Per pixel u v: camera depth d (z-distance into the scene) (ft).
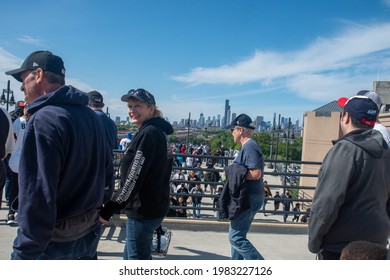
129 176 8.55
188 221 17.60
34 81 6.70
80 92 6.70
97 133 6.90
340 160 7.22
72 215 6.37
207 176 38.96
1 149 11.48
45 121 5.88
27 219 5.59
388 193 7.73
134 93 9.50
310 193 75.82
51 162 5.72
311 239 7.57
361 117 7.49
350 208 7.38
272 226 18.06
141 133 8.88
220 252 14.51
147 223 9.16
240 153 11.87
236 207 11.37
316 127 82.23
